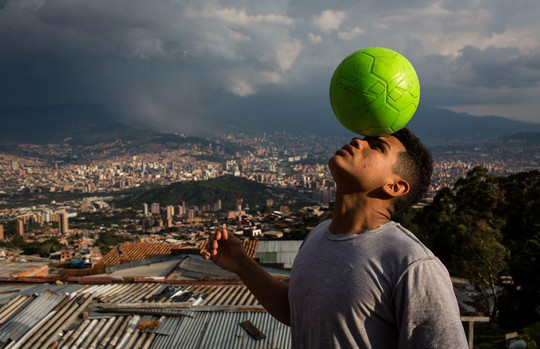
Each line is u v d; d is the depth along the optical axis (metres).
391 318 1.06
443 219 17.22
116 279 7.82
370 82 1.27
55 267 14.80
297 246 12.32
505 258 14.25
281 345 4.98
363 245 1.13
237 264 1.59
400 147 1.31
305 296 1.20
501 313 13.98
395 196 1.24
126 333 5.25
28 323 5.36
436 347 0.95
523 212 18.39
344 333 1.07
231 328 5.41
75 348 4.87
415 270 1.03
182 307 6.05
